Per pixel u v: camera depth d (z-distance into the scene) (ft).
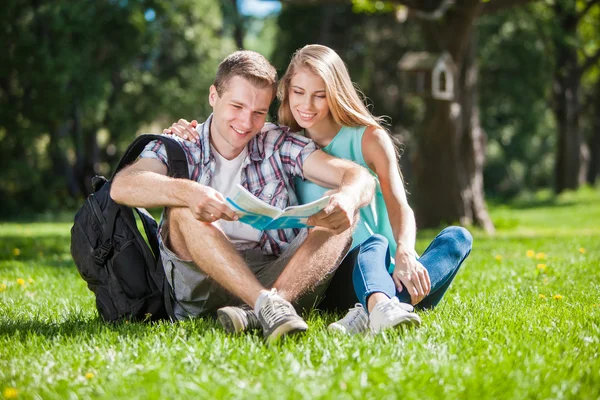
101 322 11.71
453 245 11.57
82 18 64.75
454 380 7.73
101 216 11.37
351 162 11.40
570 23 69.62
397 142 12.90
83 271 11.71
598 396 7.48
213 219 9.82
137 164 11.09
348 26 95.91
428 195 47.73
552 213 71.00
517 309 12.47
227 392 7.30
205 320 11.25
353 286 11.40
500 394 7.36
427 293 10.80
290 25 95.66
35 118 67.05
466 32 44.45
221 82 11.12
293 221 9.95
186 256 10.77
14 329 11.08
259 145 11.71
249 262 11.28
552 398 7.34
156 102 84.48
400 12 47.16
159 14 71.20
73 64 65.51
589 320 11.19
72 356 9.02
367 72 94.27
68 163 81.15
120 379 7.97
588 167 120.16
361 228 11.64
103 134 102.22
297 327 9.39
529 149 126.11
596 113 117.80
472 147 48.19
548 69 89.25
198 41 86.43
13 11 64.39
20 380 8.18
